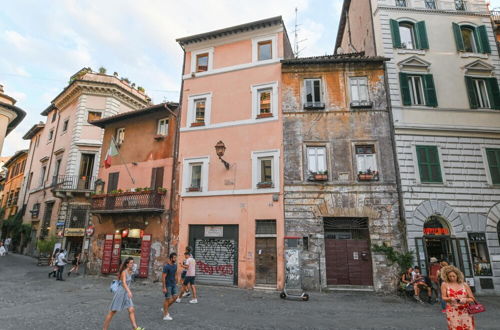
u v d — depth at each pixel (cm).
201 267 1580
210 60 1898
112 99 2784
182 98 1902
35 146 3566
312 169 1552
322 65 1681
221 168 1675
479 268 1397
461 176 1498
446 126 1558
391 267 1367
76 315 884
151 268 1672
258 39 1814
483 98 1662
